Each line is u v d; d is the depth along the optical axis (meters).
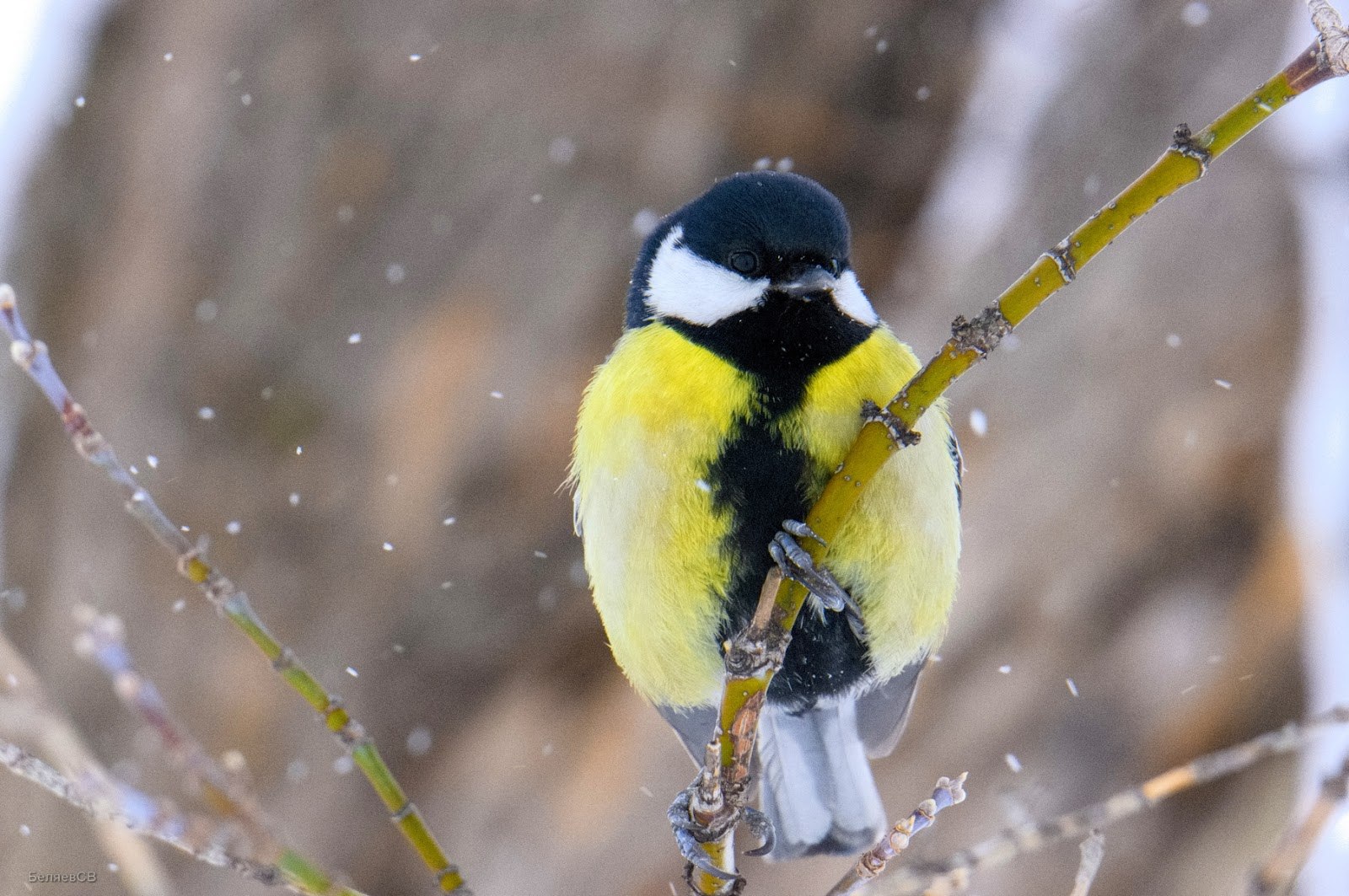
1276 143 10.59
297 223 11.27
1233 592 10.31
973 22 11.89
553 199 11.25
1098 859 4.66
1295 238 10.48
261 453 11.22
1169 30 11.17
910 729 10.44
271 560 11.23
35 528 11.60
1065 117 11.43
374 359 11.20
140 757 11.06
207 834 3.88
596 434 6.57
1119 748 10.31
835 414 6.27
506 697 11.25
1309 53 4.44
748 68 11.56
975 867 4.65
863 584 6.32
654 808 10.95
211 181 11.31
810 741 7.45
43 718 4.16
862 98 11.88
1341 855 8.00
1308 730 4.82
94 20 11.73
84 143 11.61
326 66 11.27
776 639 4.94
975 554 10.44
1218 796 10.34
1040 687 10.34
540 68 11.25
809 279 6.34
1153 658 10.32
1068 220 10.98
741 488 6.27
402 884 11.20
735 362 6.36
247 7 11.30
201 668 11.19
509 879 11.05
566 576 11.25
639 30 11.31
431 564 11.24
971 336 5.05
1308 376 10.48
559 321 11.20
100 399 11.42
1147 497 10.34
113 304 11.44
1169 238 10.53
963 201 12.12
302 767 11.25
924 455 6.35
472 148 11.27
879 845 4.63
